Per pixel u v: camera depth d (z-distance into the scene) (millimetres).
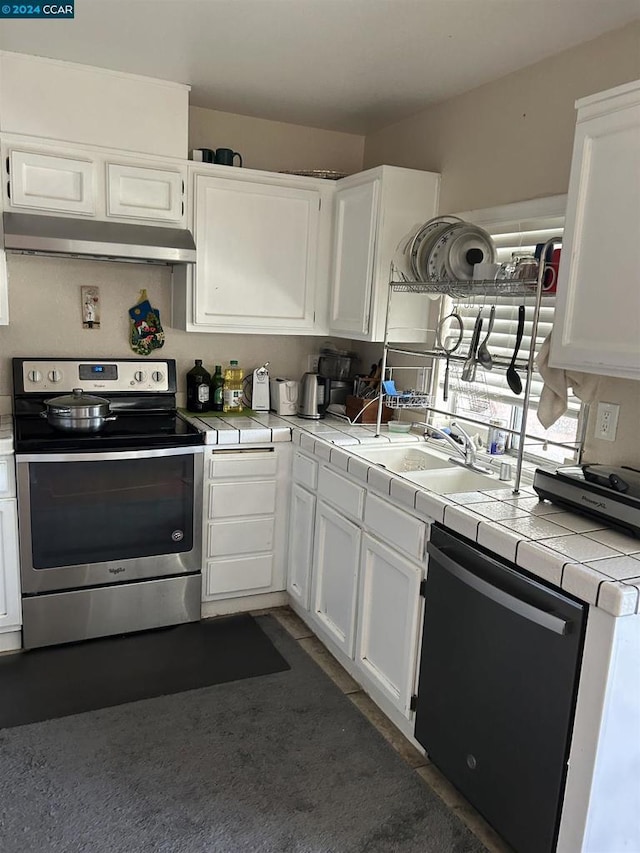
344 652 2580
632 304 1665
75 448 2578
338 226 3158
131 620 2836
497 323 2641
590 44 2203
